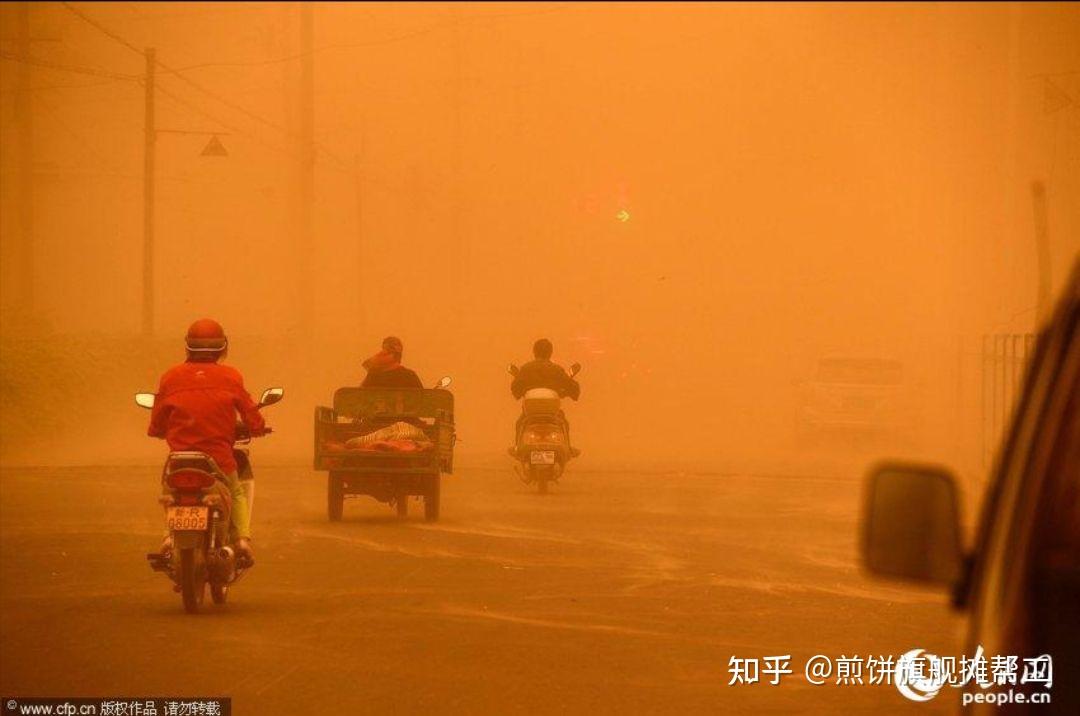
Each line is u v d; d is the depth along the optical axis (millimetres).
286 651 15945
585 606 18969
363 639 16625
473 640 16625
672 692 14195
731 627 17578
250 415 18469
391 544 24938
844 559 23641
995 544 6059
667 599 19547
